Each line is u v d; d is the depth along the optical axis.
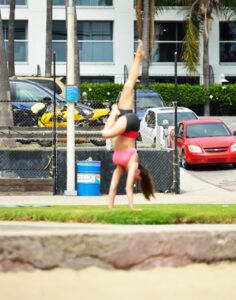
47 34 109.25
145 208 30.64
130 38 121.69
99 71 121.25
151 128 71.75
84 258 22.69
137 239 22.91
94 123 61.16
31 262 22.45
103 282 22.28
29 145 58.38
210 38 121.19
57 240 22.52
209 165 68.50
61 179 52.28
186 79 120.25
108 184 52.59
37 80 73.69
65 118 60.78
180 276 22.86
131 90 29.16
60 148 55.06
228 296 21.75
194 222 28.25
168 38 120.94
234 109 112.75
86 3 121.00
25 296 21.41
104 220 27.98
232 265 23.59
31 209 30.78
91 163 50.84
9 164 53.25
